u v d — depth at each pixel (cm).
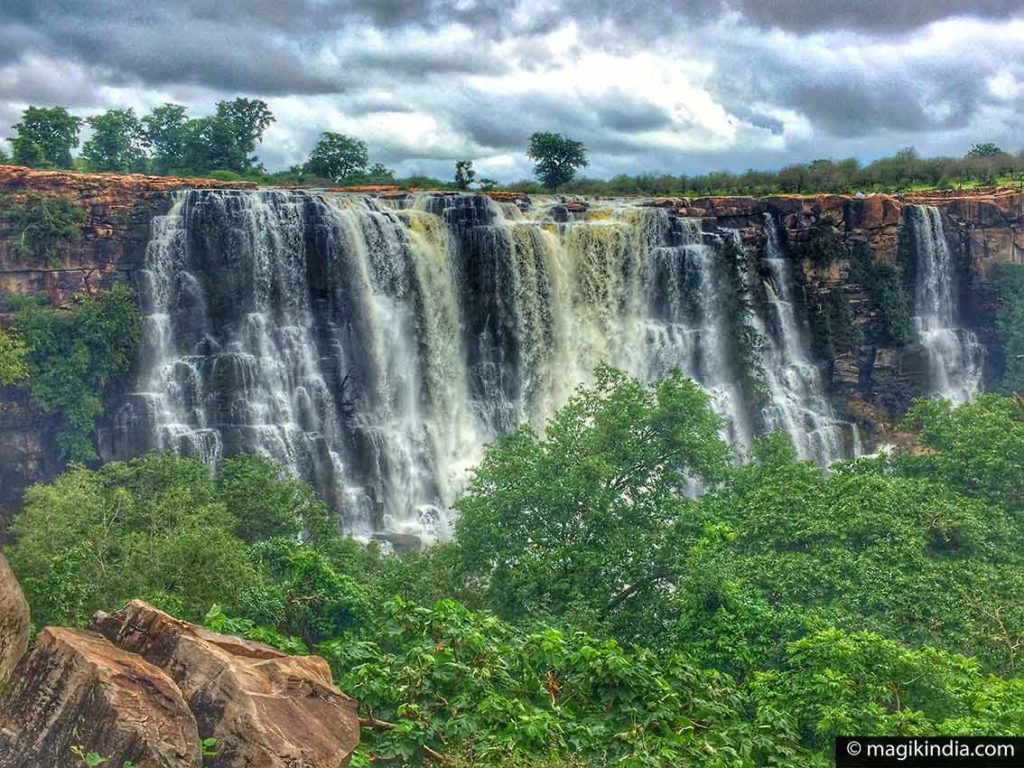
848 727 1628
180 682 1001
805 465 3347
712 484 3088
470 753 1121
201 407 5000
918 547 2633
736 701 1472
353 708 1078
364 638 1745
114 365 4853
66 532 2814
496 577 2630
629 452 2869
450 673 1251
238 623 1400
